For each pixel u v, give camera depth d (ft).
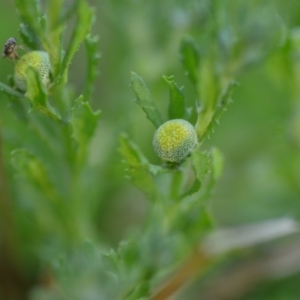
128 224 1.17
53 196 0.98
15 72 0.85
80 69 1.20
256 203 1.15
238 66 0.99
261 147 1.19
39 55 0.85
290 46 1.05
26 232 1.07
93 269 0.92
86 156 0.94
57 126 0.93
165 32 1.12
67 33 1.12
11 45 0.84
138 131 1.12
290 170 1.13
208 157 0.83
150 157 1.12
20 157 0.94
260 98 1.19
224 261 1.09
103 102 1.16
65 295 0.98
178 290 1.02
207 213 0.97
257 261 1.09
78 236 1.02
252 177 1.16
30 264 1.09
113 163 1.06
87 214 1.03
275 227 1.06
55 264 0.96
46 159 1.00
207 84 0.95
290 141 1.12
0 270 1.07
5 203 1.02
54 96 0.89
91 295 0.93
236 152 1.19
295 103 1.12
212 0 1.00
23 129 1.12
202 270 1.02
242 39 1.00
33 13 0.86
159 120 0.83
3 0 1.28
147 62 1.14
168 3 1.11
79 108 0.88
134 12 1.13
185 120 0.83
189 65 0.93
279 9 1.05
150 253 0.95
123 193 1.16
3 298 1.07
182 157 0.82
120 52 1.16
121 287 0.93
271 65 1.09
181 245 0.98
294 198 1.14
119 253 0.88
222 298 1.08
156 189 0.89
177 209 0.91
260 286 1.09
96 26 1.21
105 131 1.10
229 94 0.89
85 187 1.02
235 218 1.16
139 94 0.82
